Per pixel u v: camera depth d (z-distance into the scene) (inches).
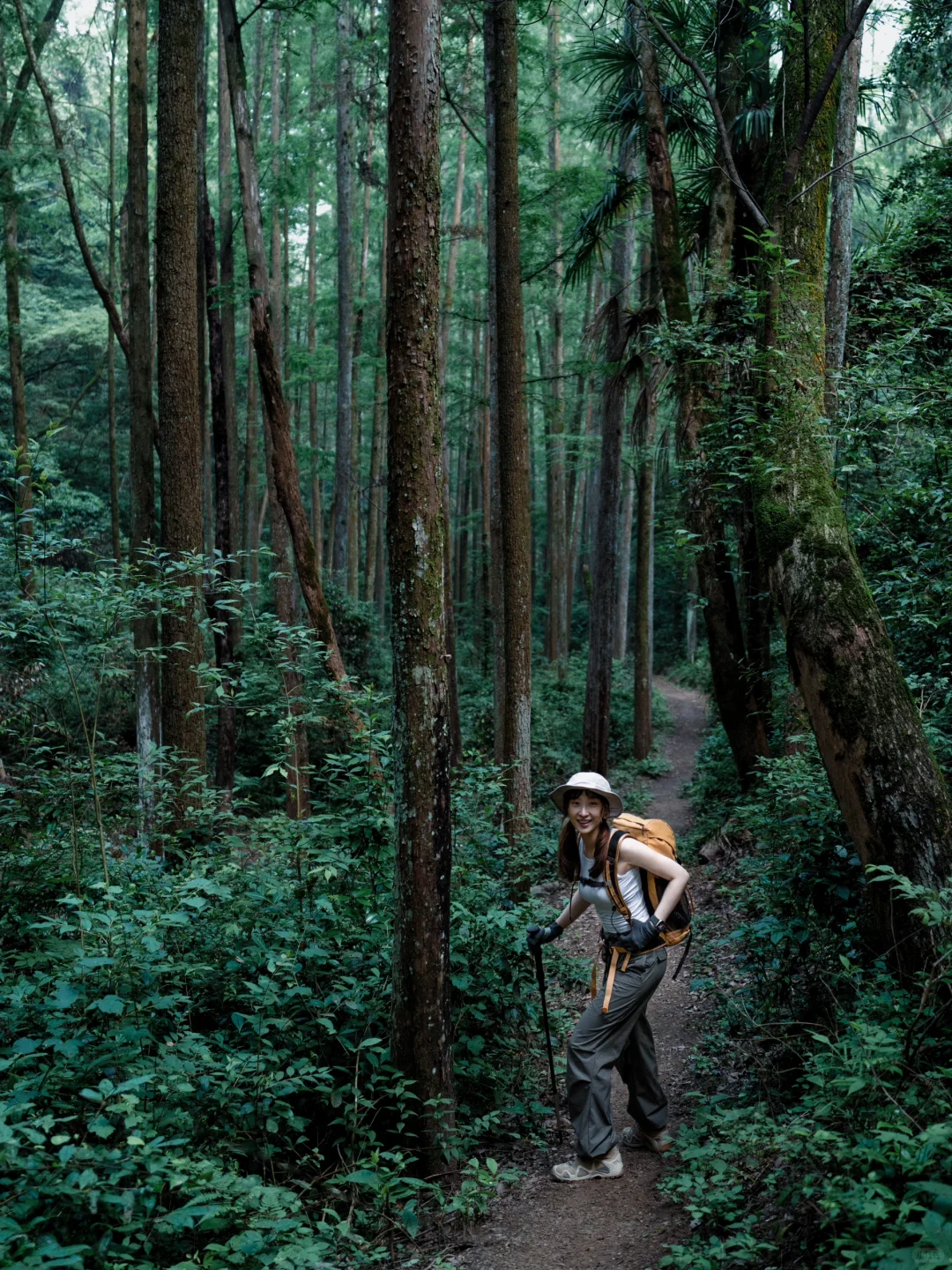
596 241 498.6
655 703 991.6
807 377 217.3
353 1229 143.4
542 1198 150.0
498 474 346.0
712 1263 112.9
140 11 365.4
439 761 162.1
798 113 266.1
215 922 183.5
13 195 603.8
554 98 647.1
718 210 424.5
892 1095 117.3
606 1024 152.9
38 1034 151.7
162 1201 123.0
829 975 176.2
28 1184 108.7
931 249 347.9
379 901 192.1
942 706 213.3
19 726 250.5
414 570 160.7
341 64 714.2
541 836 423.5
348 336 727.7
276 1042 162.4
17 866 201.5
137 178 359.6
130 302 356.2
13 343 620.4
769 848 233.5
